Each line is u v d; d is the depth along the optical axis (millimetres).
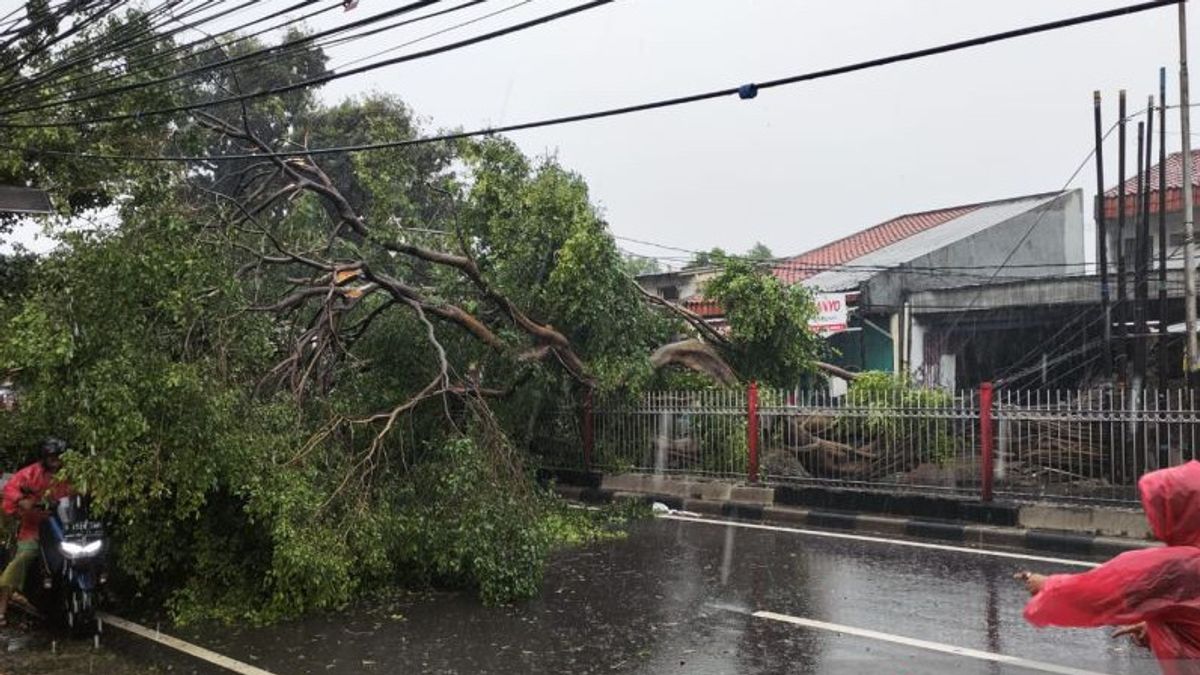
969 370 22047
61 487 6980
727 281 15016
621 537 10531
